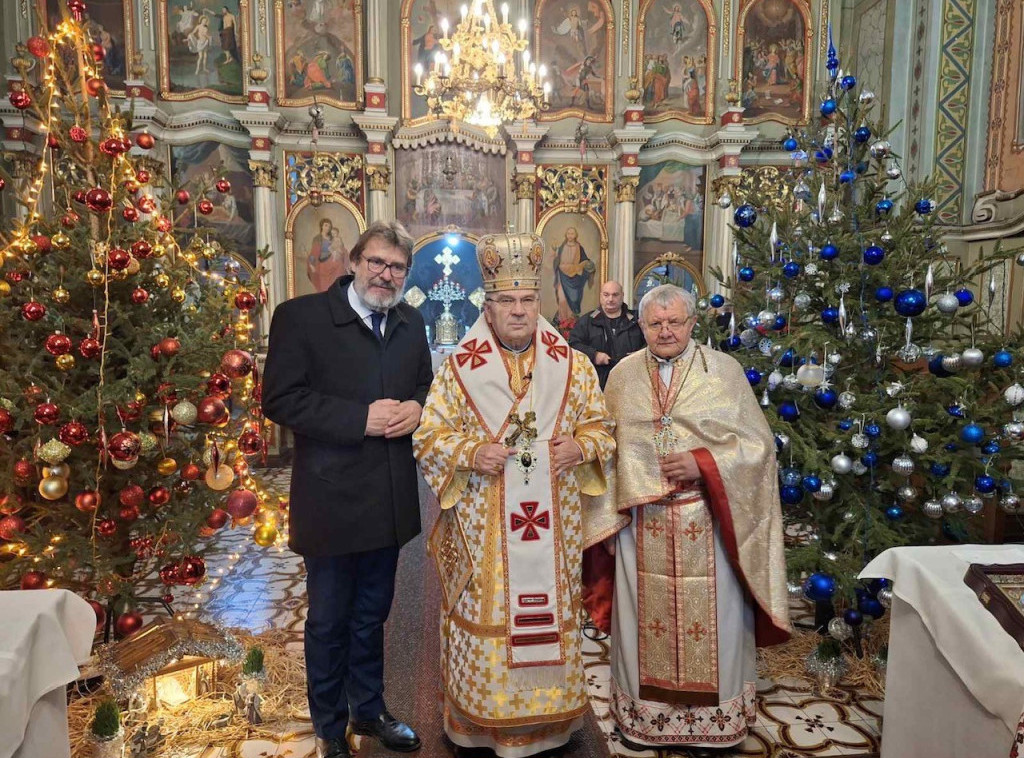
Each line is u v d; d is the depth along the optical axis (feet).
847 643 10.93
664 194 30.83
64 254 9.84
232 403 17.08
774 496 8.16
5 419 9.01
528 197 30.48
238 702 8.75
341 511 7.33
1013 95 20.95
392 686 10.02
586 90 30.78
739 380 8.25
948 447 10.03
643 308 8.30
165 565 11.44
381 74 29.30
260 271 13.98
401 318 7.98
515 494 7.41
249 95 27.89
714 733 8.09
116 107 10.73
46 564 9.61
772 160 30.50
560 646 7.43
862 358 10.63
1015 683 4.72
